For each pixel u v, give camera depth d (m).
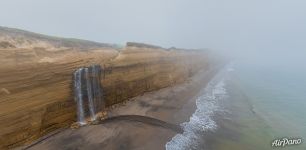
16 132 13.79
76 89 19.06
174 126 21.05
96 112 21.17
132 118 21.70
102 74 22.33
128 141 17.19
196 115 25.03
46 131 16.22
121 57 26.73
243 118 25.22
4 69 13.31
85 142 16.23
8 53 14.05
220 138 19.39
